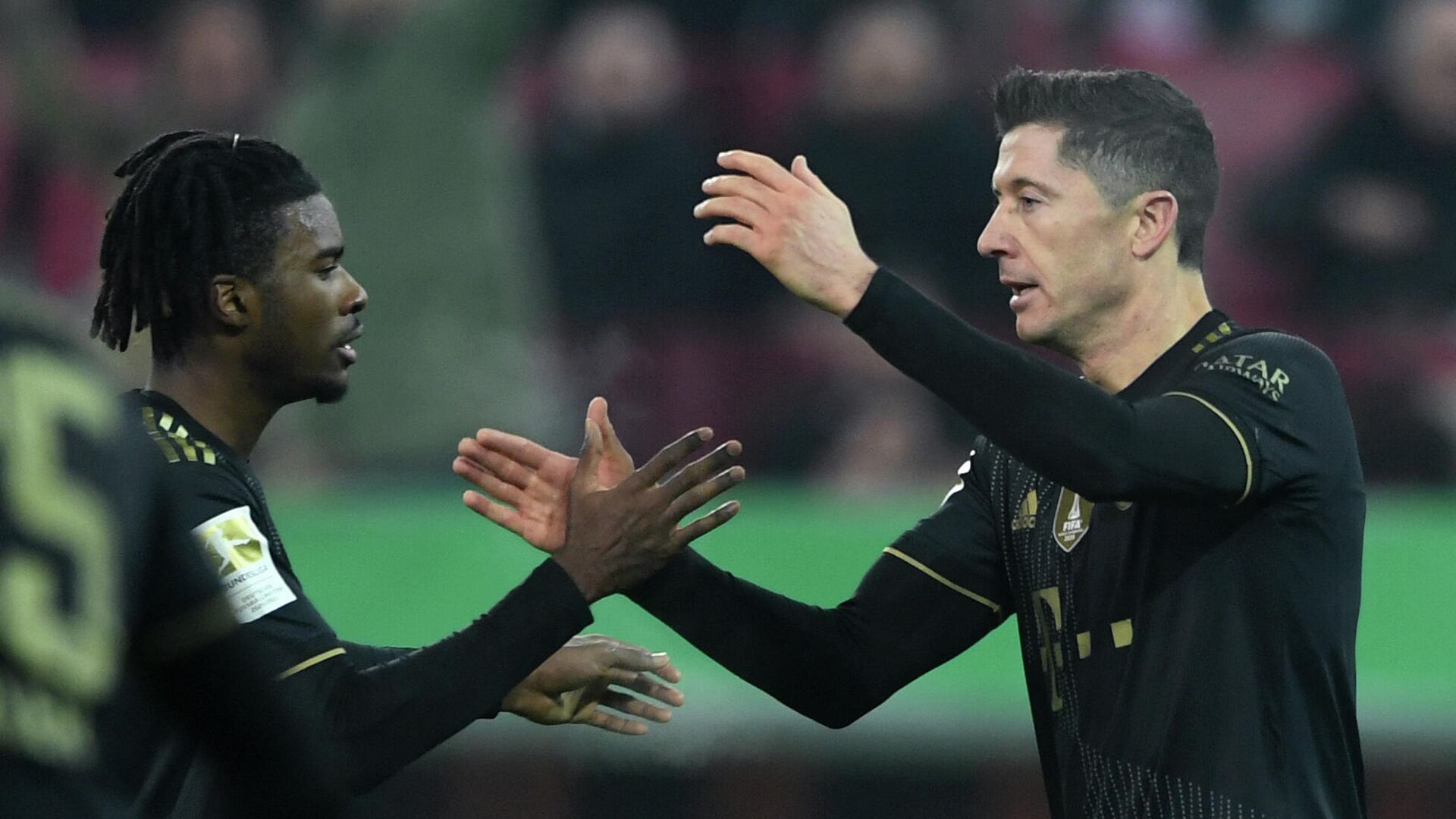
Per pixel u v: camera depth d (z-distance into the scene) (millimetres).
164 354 8773
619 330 22234
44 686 5547
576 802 17859
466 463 9172
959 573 9609
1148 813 8461
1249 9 25969
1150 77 9039
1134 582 8648
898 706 16359
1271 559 8422
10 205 22969
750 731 17156
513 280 20219
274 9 23844
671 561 9289
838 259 8000
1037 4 24500
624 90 23094
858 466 21141
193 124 23438
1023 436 7836
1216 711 8375
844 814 17609
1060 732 8984
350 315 8938
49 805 5508
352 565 16312
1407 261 23203
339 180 19859
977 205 22469
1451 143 23328
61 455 5719
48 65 22984
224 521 8273
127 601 5887
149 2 25859
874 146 22562
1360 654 15953
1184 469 7910
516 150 23031
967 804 17656
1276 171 24484
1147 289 8891
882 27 22750
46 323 5934
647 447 21641
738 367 21812
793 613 9516
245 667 6422
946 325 7906
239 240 8594
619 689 11086
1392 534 16094
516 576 16281
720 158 8211
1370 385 21750
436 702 8258
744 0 24078
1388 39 24812
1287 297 23469
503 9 19984
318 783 6656
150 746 7555
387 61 19891
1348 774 8594
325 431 19625
